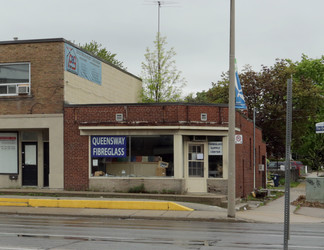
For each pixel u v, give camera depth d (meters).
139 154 21.77
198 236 12.19
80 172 22.27
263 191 26.19
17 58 22.97
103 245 10.50
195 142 21.75
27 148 23.83
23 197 20.62
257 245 10.77
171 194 20.83
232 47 16.53
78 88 24.05
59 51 22.55
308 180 22.58
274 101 43.34
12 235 11.97
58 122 22.48
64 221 15.72
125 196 20.83
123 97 30.91
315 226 15.43
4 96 23.08
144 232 12.86
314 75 51.41
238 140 20.89
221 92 43.88
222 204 19.89
